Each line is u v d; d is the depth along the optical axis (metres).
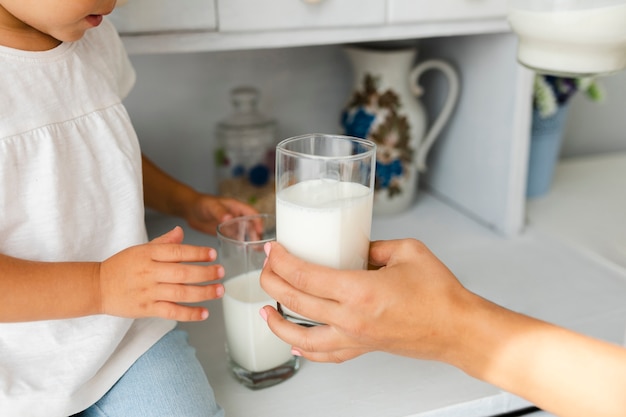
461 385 0.74
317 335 0.60
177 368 0.70
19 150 0.62
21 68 0.63
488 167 1.11
